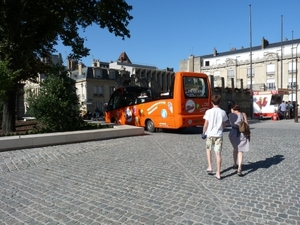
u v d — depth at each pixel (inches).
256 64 2726.4
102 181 227.0
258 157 311.1
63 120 477.7
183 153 345.7
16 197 192.9
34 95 479.2
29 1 500.4
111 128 521.0
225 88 1359.5
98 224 147.3
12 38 519.2
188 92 565.9
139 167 273.6
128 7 654.5
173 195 189.3
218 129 229.8
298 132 567.8
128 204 174.9
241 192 192.7
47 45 663.1
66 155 342.0
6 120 506.9
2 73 417.1
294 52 2556.6
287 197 181.2
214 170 255.1
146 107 635.5
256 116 1168.2
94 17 616.7
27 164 296.4
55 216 159.0
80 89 2201.0
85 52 684.7
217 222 146.7
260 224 143.6
